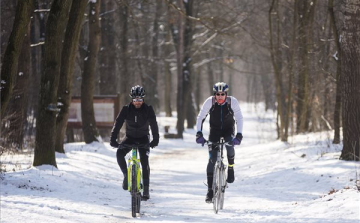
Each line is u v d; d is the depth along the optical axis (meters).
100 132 50.88
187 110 82.75
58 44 25.02
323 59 46.91
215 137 16.39
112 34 58.31
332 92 47.94
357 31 24.06
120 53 69.31
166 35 85.38
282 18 58.19
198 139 16.20
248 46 80.69
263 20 64.94
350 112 24.72
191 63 68.25
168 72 96.81
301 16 46.38
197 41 76.50
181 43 63.53
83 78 41.88
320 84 48.94
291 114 48.28
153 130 15.66
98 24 41.19
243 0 65.12
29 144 38.81
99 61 58.06
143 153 15.89
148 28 83.62
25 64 36.97
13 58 21.34
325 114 50.59
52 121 25.48
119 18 67.00
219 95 15.79
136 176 15.29
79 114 44.97
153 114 15.67
